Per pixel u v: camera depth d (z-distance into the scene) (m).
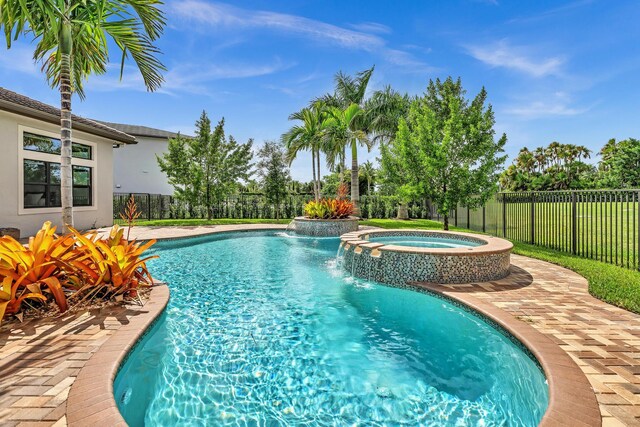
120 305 4.53
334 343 3.97
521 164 58.75
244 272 7.57
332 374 3.30
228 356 3.65
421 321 4.66
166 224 16.03
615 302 4.46
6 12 5.74
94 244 4.69
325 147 18.19
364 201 21.38
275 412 2.72
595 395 2.45
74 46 7.23
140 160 24.41
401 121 12.55
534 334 3.49
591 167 51.19
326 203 14.57
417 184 12.26
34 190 11.09
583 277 6.02
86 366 2.88
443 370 3.39
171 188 25.66
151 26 7.28
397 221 18.64
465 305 4.62
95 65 8.00
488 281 5.80
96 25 6.96
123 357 3.12
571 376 2.69
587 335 3.50
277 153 20.80
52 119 10.62
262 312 5.00
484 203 12.08
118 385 2.98
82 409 2.29
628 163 28.17
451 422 2.60
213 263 8.56
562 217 8.73
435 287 5.45
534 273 6.36
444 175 12.02
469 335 4.22
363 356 3.67
